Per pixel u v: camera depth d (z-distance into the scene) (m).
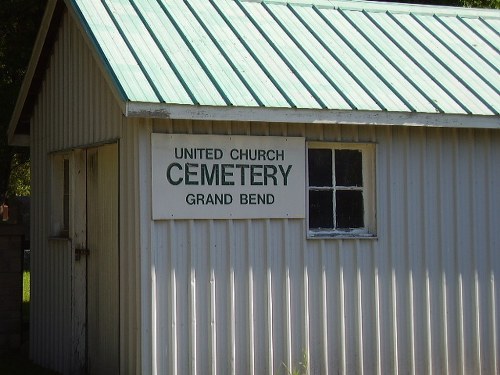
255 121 8.83
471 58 10.63
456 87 9.91
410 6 11.56
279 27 10.25
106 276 9.72
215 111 8.49
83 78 10.16
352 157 9.62
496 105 9.73
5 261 12.23
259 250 9.03
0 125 14.85
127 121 8.92
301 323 9.18
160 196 8.61
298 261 9.20
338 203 9.54
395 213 9.64
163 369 8.57
